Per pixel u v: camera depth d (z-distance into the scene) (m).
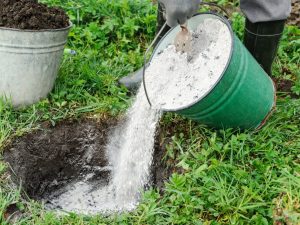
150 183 2.33
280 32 2.29
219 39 2.19
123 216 2.05
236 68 2.08
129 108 2.49
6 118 2.37
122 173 2.44
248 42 2.33
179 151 2.27
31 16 2.34
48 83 2.44
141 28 2.91
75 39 2.82
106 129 2.49
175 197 2.07
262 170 2.12
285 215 1.92
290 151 2.22
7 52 2.30
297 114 2.38
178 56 2.25
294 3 2.95
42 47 2.32
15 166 2.30
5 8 2.35
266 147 2.21
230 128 2.22
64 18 2.41
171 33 2.29
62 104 2.47
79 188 2.48
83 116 2.48
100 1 2.96
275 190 2.05
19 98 2.40
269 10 2.21
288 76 2.60
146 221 2.04
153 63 2.30
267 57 2.33
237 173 2.10
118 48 2.83
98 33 2.83
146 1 3.00
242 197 2.05
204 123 2.23
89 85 2.57
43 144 2.41
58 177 2.47
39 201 2.38
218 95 2.08
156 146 2.36
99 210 2.36
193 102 2.07
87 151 2.50
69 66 2.61
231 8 3.03
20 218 2.06
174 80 2.22
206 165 2.12
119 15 2.96
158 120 2.35
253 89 2.14
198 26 2.26
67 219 2.05
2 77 2.35
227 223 2.00
